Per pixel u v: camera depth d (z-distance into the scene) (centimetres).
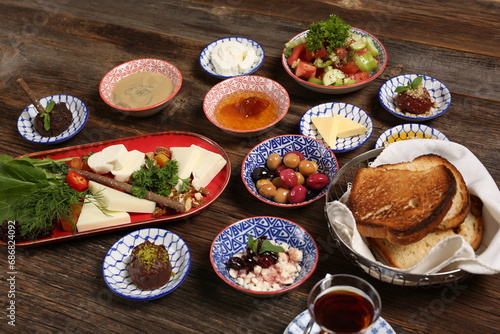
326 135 106
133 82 117
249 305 90
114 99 115
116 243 94
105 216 97
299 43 117
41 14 137
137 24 132
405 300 89
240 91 114
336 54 114
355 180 94
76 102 115
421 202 89
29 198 96
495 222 89
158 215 98
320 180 97
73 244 98
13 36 133
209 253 96
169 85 116
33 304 92
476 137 105
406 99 107
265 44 124
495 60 116
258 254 90
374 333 84
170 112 114
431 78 111
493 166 101
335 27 112
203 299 91
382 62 115
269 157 102
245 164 101
